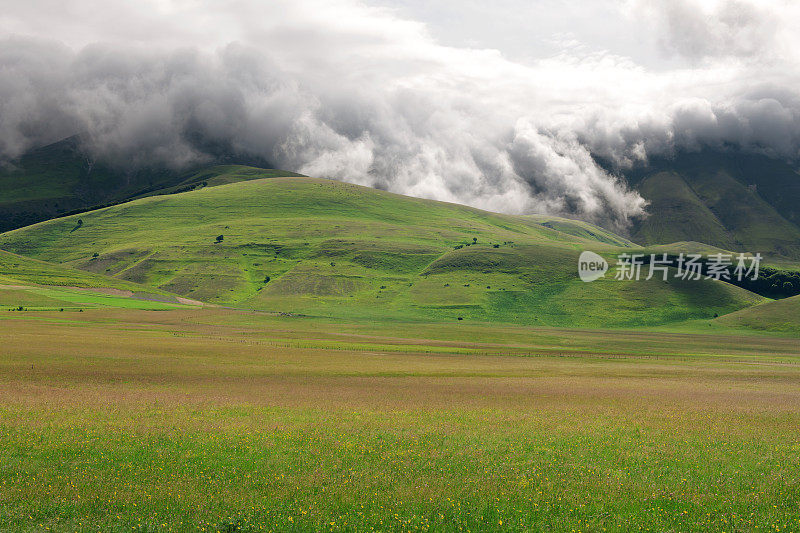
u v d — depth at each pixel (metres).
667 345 167.88
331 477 21.23
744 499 20.06
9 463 21.81
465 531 16.70
